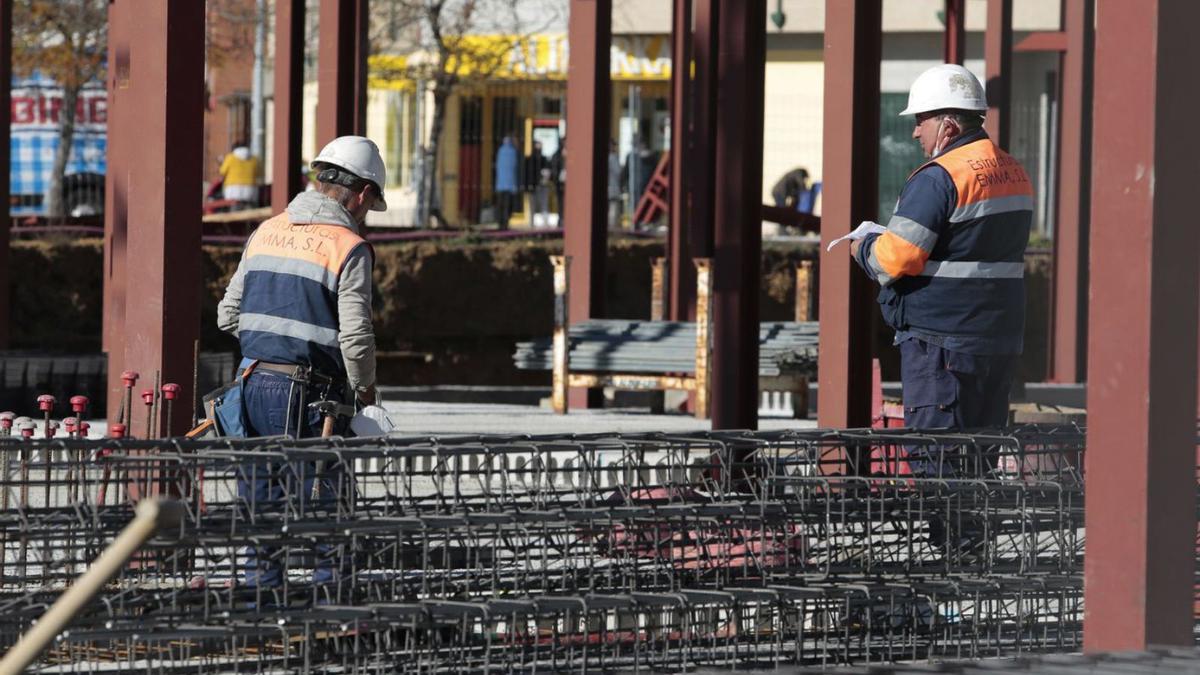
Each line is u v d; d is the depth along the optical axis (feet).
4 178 193.98
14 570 66.03
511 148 357.00
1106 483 53.01
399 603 58.75
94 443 59.31
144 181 94.63
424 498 63.93
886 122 409.49
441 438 62.75
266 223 77.05
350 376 74.23
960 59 228.22
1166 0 51.42
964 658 66.44
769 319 301.84
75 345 284.20
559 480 80.28
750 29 108.99
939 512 68.74
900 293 83.25
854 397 105.70
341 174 76.64
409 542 61.00
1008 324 82.84
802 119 400.47
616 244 302.04
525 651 63.05
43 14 359.87
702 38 181.47
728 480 67.05
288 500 58.18
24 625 58.23
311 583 60.64
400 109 406.82
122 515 61.93
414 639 59.21
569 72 199.93
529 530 62.80
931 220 80.38
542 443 64.13
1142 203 51.80
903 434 70.90
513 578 63.72
